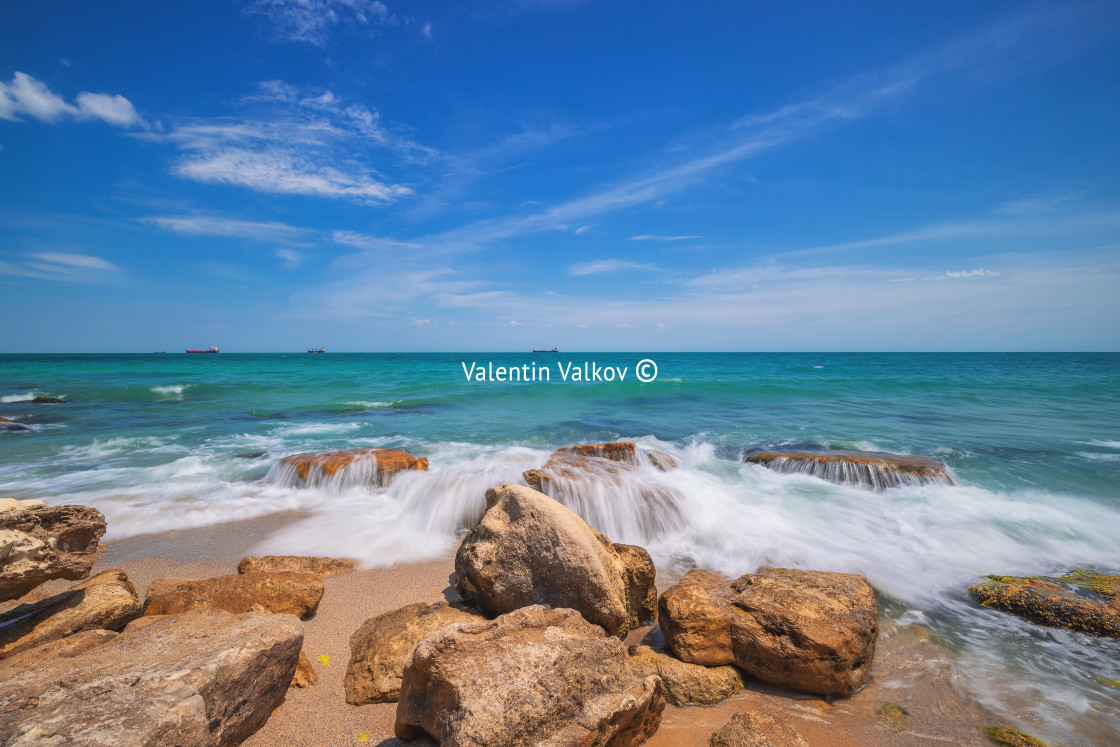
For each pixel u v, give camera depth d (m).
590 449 11.07
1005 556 7.47
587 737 2.96
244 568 6.27
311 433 15.70
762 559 7.27
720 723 4.06
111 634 4.00
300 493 9.91
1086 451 13.49
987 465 12.19
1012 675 4.82
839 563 7.13
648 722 3.67
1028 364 65.12
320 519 8.59
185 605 4.93
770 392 27.30
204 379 32.28
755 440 15.07
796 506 9.32
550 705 3.03
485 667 3.21
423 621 4.55
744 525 8.38
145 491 9.95
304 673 4.15
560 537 4.96
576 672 3.26
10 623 4.05
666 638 4.95
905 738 4.00
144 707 2.68
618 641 3.65
